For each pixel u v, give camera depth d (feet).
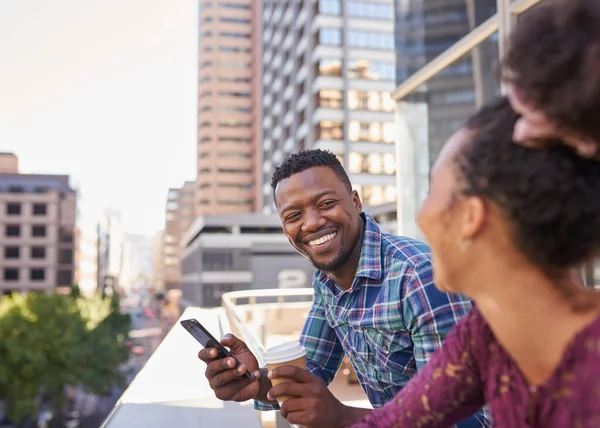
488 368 2.32
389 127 155.84
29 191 270.87
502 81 1.85
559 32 1.66
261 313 24.61
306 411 3.62
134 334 276.82
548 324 1.96
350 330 4.94
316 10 158.71
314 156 4.86
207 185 317.22
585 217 1.80
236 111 325.42
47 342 95.35
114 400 156.56
